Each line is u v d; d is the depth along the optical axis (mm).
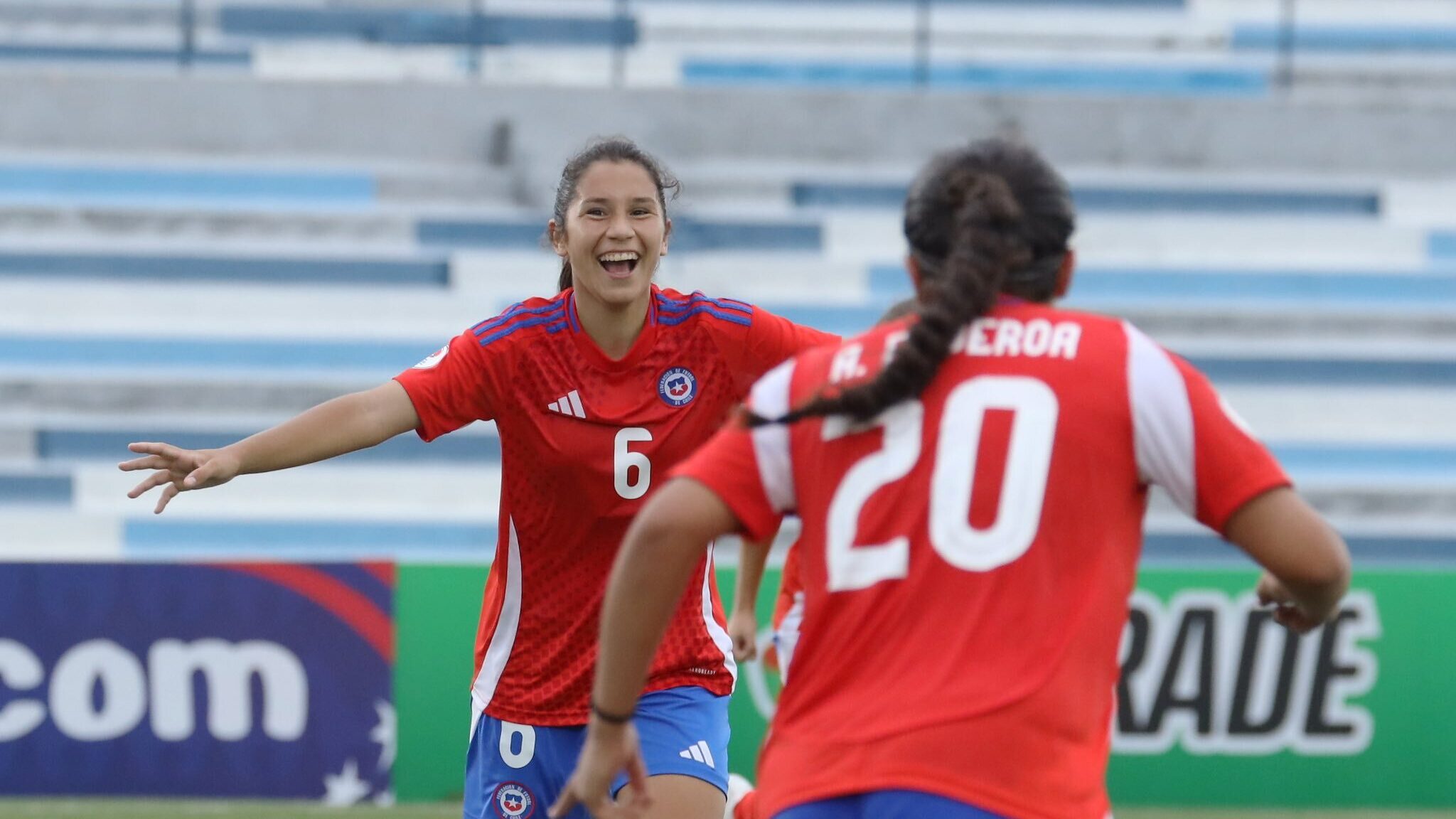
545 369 12156
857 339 7742
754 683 23078
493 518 34531
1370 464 36719
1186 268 40094
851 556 7289
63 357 37094
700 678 12469
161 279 38594
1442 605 23703
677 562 7465
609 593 7605
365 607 23109
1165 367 7305
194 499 34438
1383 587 23656
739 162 42906
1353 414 37531
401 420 11875
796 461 7531
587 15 47594
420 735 23125
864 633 7215
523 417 12188
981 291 7328
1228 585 23375
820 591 7375
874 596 7195
